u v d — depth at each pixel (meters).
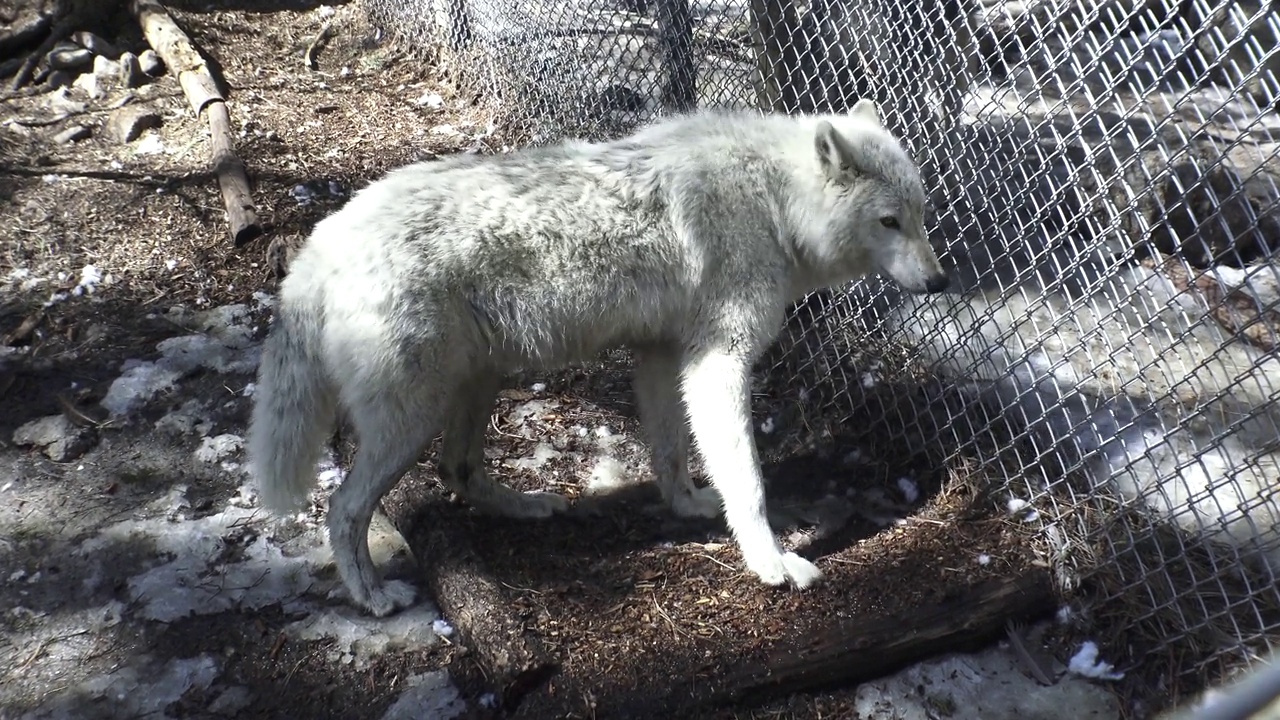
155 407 4.33
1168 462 3.83
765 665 3.12
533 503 3.84
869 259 3.65
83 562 3.58
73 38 7.16
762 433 4.40
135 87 6.87
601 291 3.33
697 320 3.51
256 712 3.06
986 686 3.20
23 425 4.21
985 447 3.97
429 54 7.41
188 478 4.00
